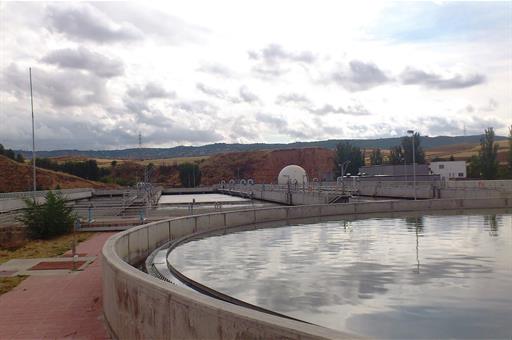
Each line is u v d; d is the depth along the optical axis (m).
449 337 8.02
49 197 24.67
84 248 19.28
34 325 8.48
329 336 3.61
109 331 7.80
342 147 108.38
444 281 11.77
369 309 9.67
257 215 27.34
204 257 16.20
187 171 163.50
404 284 11.58
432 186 44.00
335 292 11.03
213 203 43.38
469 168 77.44
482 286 11.23
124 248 13.36
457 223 24.45
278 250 17.39
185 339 5.11
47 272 13.80
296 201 47.88
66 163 148.50
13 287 11.90
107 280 8.02
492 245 16.95
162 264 14.92
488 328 8.40
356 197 47.75
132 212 35.94
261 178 171.88
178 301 5.22
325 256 15.77
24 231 23.77
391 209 32.78
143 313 6.12
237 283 12.19
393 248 16.89
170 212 34.81
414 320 8.91
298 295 10.85
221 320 4.54
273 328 3.97
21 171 102.69
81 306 9.71
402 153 98.69
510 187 41.22
